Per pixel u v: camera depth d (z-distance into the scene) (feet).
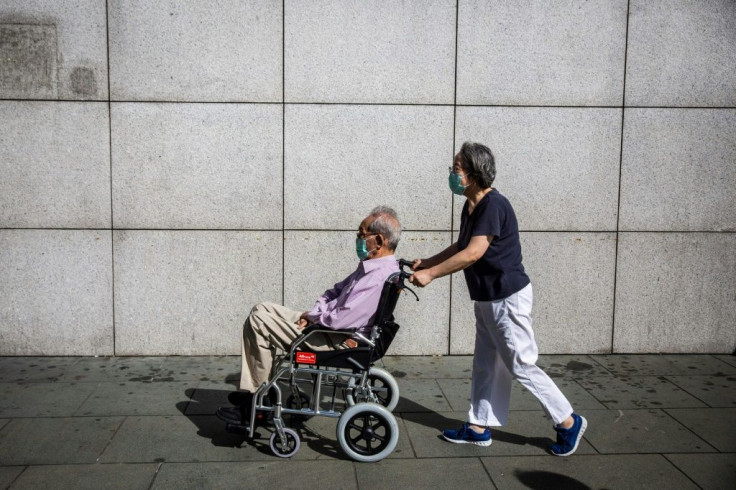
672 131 17.99
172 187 17.57
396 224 12.53
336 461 12.44
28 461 12.24
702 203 18.22
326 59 17.43
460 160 12.17
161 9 17.10
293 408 13.87
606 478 11.87
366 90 17.56
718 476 11.94
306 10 17.26
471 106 17.72
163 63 17.24
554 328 18.52
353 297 12.24
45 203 17.44
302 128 17.58
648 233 18.28
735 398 15.57
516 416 14.61
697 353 18.75
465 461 12.50
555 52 17.65
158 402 15.03
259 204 17.75
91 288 17.79
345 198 17.83
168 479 11.68
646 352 18.71
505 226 12.22
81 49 17.08
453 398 15.55
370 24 17.38
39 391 15.56
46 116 17.20
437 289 18.21
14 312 17.76
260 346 12.42
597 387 16.21
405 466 12.29
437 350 18.45
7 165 17.29
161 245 17.74
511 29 17.54
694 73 17.84
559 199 18.07
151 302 17.92
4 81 17.04
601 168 18.02
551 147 17.92
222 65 17.33
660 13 17.62
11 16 16.90
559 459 12.59
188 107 17.38
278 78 17.42
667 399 15.51
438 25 17.44
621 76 17.78
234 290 17.98
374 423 14.10
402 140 17.74
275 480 11.71
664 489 11.50
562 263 18.29
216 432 13.57
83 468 12.01
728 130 18.03
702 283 18.48
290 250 17.92
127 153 17.42
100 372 16.88
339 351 12.26
